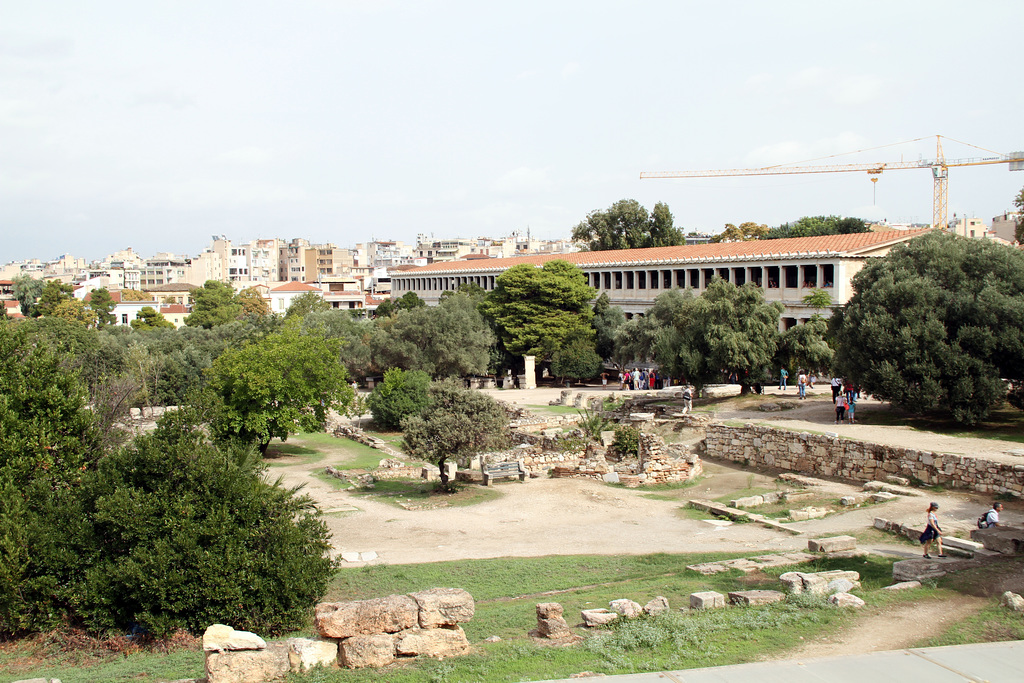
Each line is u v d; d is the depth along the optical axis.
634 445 42.31
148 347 85.88
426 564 23.27
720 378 54.09
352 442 54.72
